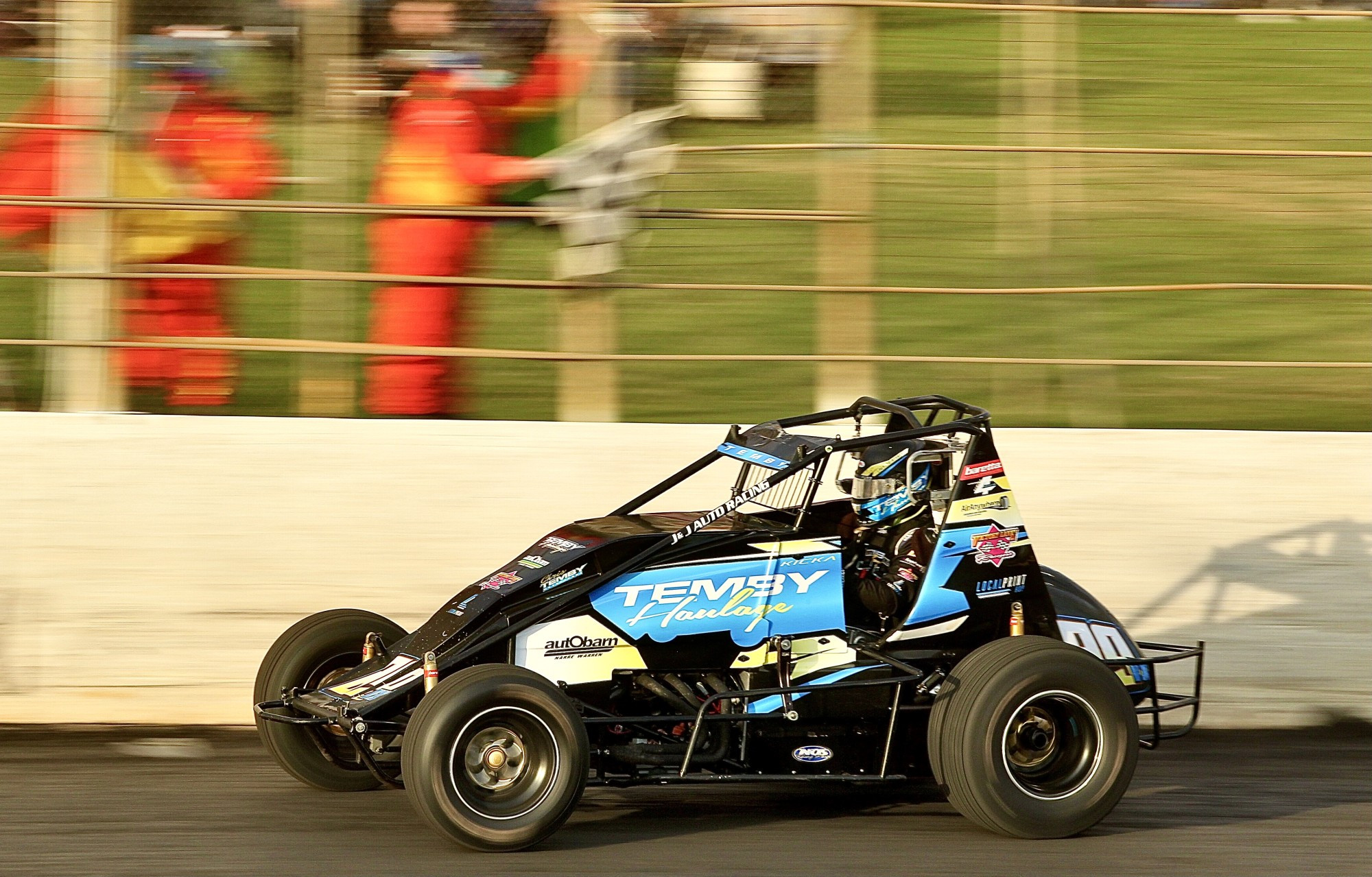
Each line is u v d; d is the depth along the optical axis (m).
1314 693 21.84
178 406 22.14
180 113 21.59
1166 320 26.91
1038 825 16.02
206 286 22.09
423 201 21.62
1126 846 16.22
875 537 18.50
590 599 16.86
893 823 17.02
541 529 21.53
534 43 21.41
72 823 16.61
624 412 23.44
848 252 21.73
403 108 21.73
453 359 22.33
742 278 22.22
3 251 22.12
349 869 15.15
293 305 23.70
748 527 18.08
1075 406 25.31
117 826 16.50
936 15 22.84
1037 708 16.23
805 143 21.56
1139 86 24.75
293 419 21.17
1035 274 26.03
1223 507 21.95
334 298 22.27
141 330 21.78
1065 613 18.34
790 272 22.45
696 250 22.00
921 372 25.75
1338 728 21.72
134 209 20.56
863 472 18.53
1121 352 26.39
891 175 25.48
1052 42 24.19
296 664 17.86
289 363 24.34
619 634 16.81
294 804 17.36
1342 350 26.91
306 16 21.55
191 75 21.55
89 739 20.06
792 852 15.90
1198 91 24.58
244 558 21.05
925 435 17.30
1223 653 21.86
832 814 17.38
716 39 21.38
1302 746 20.72
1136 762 16.38
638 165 21.34
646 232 21.83
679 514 18.97
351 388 22.31
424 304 21.80
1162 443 21.94
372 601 21.25
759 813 17.39
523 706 15.31
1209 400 25.59
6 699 20.61
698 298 24.92
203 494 20.97
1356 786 18.73
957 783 16.00
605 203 21.27
